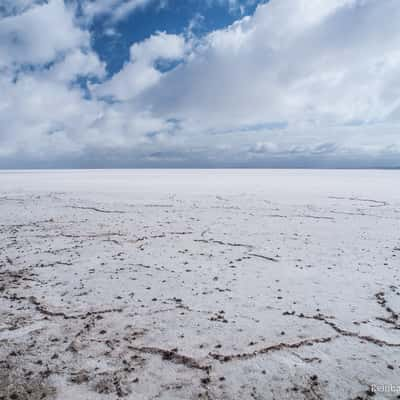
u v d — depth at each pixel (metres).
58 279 5.38
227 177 35.00
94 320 3.94
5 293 4.78
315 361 3.11
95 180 29.92
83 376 2.87
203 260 6.47
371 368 2.99
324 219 10.68
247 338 3.52
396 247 7.24
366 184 23.06
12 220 10.67
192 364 3.05
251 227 9.59
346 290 4.86
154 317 4.02
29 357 3.15
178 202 14.80
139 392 2.67
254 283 5.19
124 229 9.34
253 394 2.65
